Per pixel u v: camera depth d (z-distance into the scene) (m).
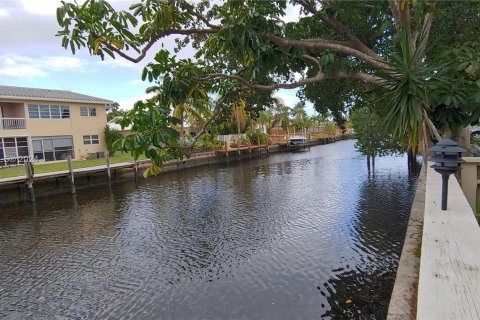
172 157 3.81
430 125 3.51
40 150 24.25
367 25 5.69
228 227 10.91
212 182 20.20
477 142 11.30
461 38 5.84
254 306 6.13
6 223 12.63
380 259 7.79
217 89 5.12
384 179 17.72
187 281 7.28
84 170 18.59
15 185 15.73
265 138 36.19
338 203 13.17
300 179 19.41
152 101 3.54
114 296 6.84
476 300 1.12
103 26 3.33
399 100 3.46
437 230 1.79
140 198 16.42
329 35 5.63
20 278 7.84
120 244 9.88
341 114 8.46
